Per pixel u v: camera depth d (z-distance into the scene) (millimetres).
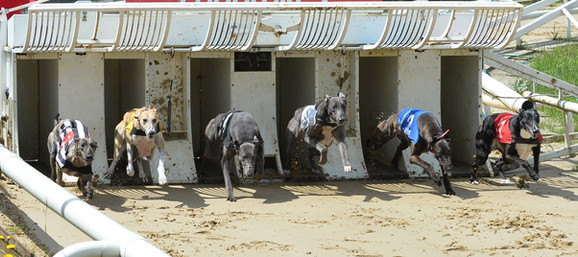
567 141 11711
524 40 20516
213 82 11570
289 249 7348
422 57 10914
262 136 10555
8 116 10289
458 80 11727
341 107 9477
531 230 8125
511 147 10094
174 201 9219
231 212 8719
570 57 17578
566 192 10000
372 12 10938
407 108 10875
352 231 8000
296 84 11664
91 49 9781
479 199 9547
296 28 9930
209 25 9711
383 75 11406
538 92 15453
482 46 10789
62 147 8859
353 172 10609
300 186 10195
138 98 10883
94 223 4625
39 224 7859
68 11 9258
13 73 10031
